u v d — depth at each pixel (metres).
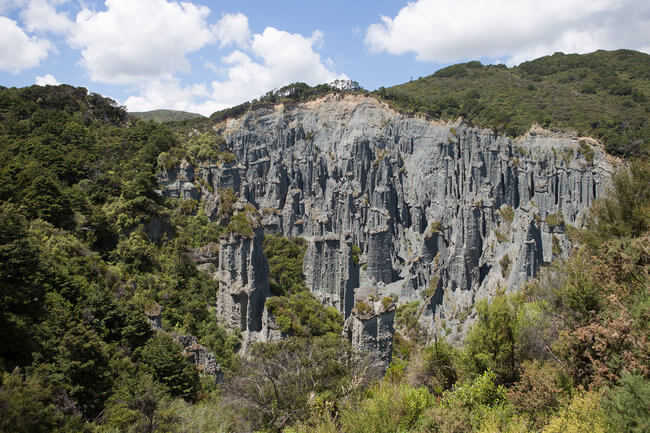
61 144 83.56
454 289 94.69
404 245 103.50
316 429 25.22
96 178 78.00
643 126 111.31
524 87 156.38
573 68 167.12
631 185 36.56
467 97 152.12
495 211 98.19
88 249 58.88
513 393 23.22
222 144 107.56
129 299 54.31
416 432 23.11
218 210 87.75
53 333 32.84
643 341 19.39
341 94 123.69
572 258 33.81
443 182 103.38
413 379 32.69
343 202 107.88
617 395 17.73
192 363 48.75
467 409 23.42
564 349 23.53
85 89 115.00
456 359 29.97
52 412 25.89
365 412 24.56
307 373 34.72
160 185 89.88
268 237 97.56
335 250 88.19
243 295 65.38
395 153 111.19
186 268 70.19
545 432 18.95
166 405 33.72
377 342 47.91
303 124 122.44
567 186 96.69
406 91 173.00
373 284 94.94
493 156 101.56
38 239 48.94
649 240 27.20
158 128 102.31
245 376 37.34
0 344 29.70
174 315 60.69
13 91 104.88
